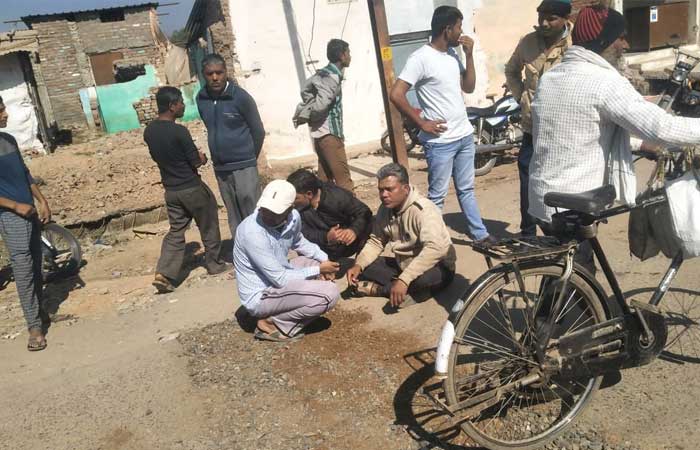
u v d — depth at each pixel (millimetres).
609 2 11398
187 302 5160
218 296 5188
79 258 6254
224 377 3750
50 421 3482
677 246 3049
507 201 6801
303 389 3518
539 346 2711
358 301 4590
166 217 8195
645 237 3182
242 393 3547
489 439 2740
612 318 2914
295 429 3168
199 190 5367
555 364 2744
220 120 5340
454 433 3000
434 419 3115
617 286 2881
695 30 12062
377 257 4559
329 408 3312
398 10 10766
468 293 2646
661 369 3277
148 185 9539
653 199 2963
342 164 6562
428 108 4867
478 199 7027
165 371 3904
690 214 2865
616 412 3000
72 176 10438
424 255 4039
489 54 11578
